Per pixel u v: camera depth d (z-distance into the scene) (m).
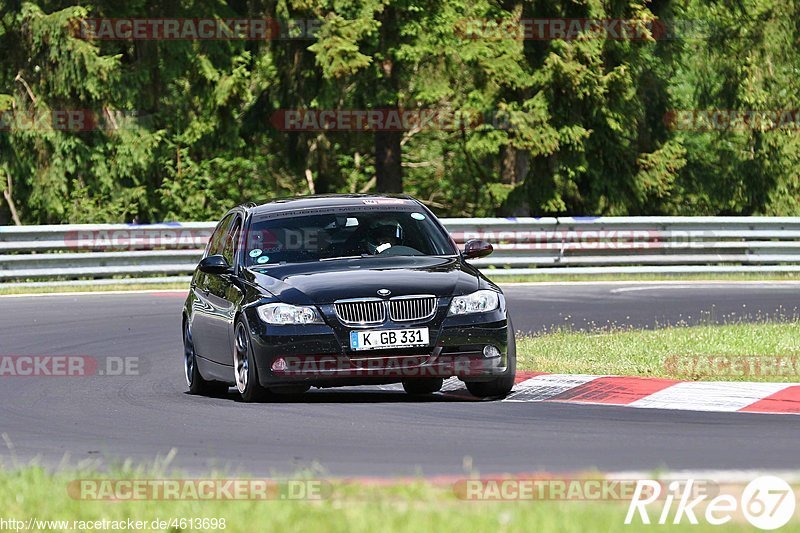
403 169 157.75
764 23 123.38
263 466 25.69
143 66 108.56
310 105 114.75
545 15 106.69
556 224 85.81
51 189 107.56
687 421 31.16
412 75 121.75
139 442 29.41
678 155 115.56
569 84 104.94
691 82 129.00
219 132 117.62
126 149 109.56
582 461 25.52
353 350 34.09
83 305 68.00
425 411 33.31
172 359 48.09
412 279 35.06
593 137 111.94
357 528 18.08
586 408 33.81
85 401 37.56
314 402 36.25
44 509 20.28
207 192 118.81
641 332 51.72
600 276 85.44
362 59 106.94
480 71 108.19
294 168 127.25
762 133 122.69
